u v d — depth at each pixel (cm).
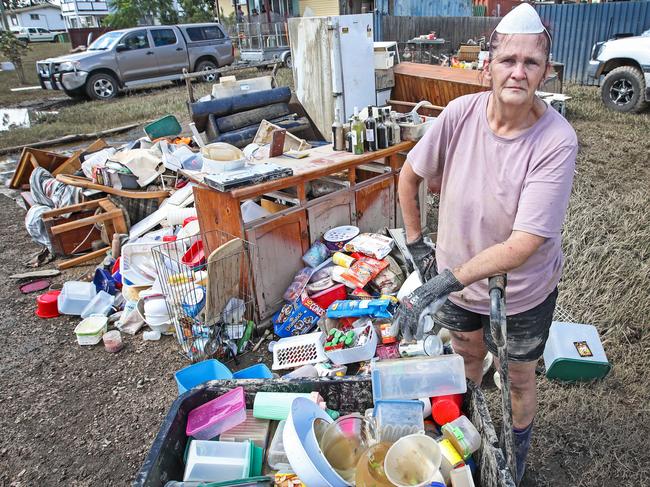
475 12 2073
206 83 1353
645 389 258
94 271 417
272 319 336
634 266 349
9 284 423
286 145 416
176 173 483
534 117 151
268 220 319
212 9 2739
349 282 325
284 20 1908
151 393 291
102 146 600
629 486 213
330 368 279
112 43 1278
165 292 328
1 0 4181
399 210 420
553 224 142
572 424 242
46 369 316
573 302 324
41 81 1294
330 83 466
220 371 249
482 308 182
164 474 162
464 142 164
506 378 147
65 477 240
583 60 1216
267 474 177
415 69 561
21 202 602
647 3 1116
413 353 268
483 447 160
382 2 1748
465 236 171
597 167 571
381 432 170
